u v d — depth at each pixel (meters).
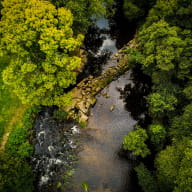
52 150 25.31
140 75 32.44
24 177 18.47
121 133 27.03
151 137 23.91
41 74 22.52
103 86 31.11
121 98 30.20
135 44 35.16
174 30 23.44
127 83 31.78
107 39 38.19
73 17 23.70
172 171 17.11
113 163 24.53
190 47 22.70
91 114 28.53
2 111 26.80
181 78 23.98
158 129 22.81
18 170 17.81
